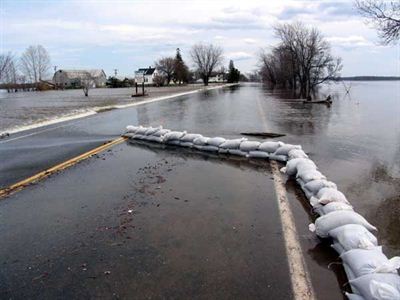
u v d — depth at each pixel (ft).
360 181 18.16
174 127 40.86
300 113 56.29
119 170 21.52
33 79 293.23
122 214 14.46
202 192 16.89
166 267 10.25
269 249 11.14
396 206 14.43
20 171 21.86
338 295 8.82
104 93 159.33
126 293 9.11
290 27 229.86
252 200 15.61
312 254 10.81
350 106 71.51
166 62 314.96
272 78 220.23
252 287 9.20
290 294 8.89
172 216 14.03
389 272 8.29
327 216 11.53
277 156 22.90
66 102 96.68
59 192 17.65
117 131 38.11
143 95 116.78
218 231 12.54
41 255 11.30
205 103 81.30
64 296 9.09
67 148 28.89
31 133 38.60
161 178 19.49
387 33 42.50
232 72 362.53
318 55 124.98
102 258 10.92
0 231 13.26
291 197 15.88
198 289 9.16
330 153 25.16
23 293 9.28
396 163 21.97
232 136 33.91
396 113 56.13
